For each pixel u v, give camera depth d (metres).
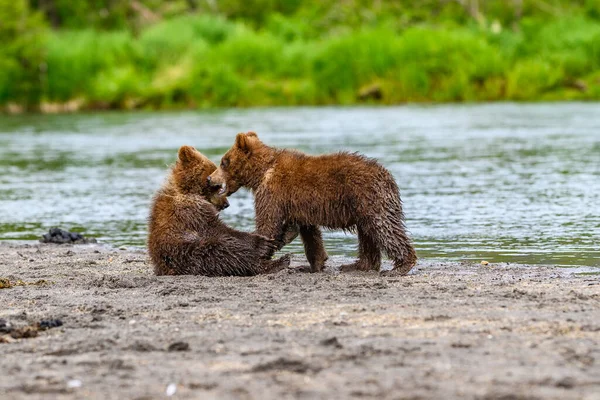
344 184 10.84
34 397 6.36
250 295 9.59
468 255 12.70
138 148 29.67
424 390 6.29
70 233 14.92
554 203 17.23
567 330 7.75
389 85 49.44
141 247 14.25
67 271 11.85
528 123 35.00
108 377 6.75
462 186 19.70
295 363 6.94
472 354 7.09
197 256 11.05
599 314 8.34
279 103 50.06
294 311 8.75
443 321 8.18
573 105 44.09
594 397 6.09
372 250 11.27
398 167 23.09
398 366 6.83
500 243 13.59
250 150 11.42
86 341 7.79
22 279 11.23
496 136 30.31
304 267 11.65
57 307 9.28
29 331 8.15
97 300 9.58
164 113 46.56
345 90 49.91
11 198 19.92
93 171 24.31
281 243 11.36
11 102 51.62
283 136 31.59
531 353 7.09
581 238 13.84
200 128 36.22
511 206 17.00
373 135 31.53
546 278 10.73
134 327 8.30
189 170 11.54
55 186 21.66
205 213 11.38
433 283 10.22
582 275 10.98
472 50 50.44
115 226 16.44
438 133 31.84
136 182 22.05
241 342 7.62
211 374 6.77
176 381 6.62
